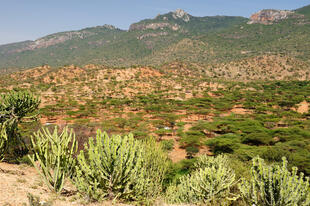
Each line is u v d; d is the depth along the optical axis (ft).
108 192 24.32
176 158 115.03
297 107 290.76
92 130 68.64
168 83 577.84
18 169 32.27
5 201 17.35
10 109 45.75
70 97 381.60
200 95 443.73
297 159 79.15
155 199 27.27
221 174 31.09
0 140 35.35
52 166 24.03
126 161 25.02
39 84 499.51
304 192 19.08
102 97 384.27
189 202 32.40
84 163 23.36
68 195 23.77
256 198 21.50
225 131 176.14
